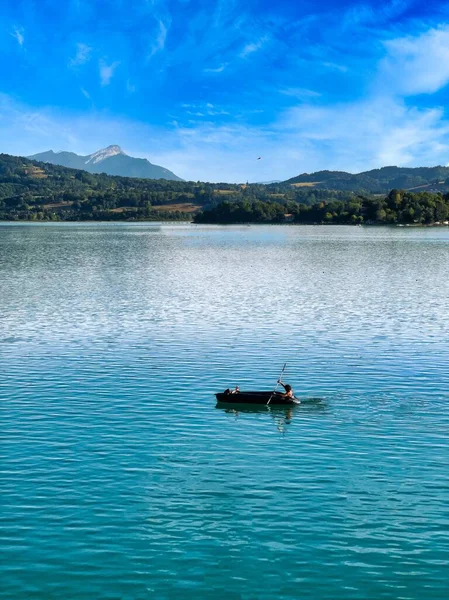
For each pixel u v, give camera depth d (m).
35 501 29.22
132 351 55.31
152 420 39.09
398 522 27.80
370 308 77.69
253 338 60.09
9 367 50.38
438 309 76.94
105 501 29.28
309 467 32.84
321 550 25.89
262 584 24.06
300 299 85.31
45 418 39.28
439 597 23.55
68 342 58.78
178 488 30.52
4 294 90.75
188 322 68.12
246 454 34.31
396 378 47.72
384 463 33.31
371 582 24.20
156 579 24.30
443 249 190.12
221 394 42.31
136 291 94.06
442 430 37.78
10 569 24.77
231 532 27.03
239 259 158.25
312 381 47.12
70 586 23.95
